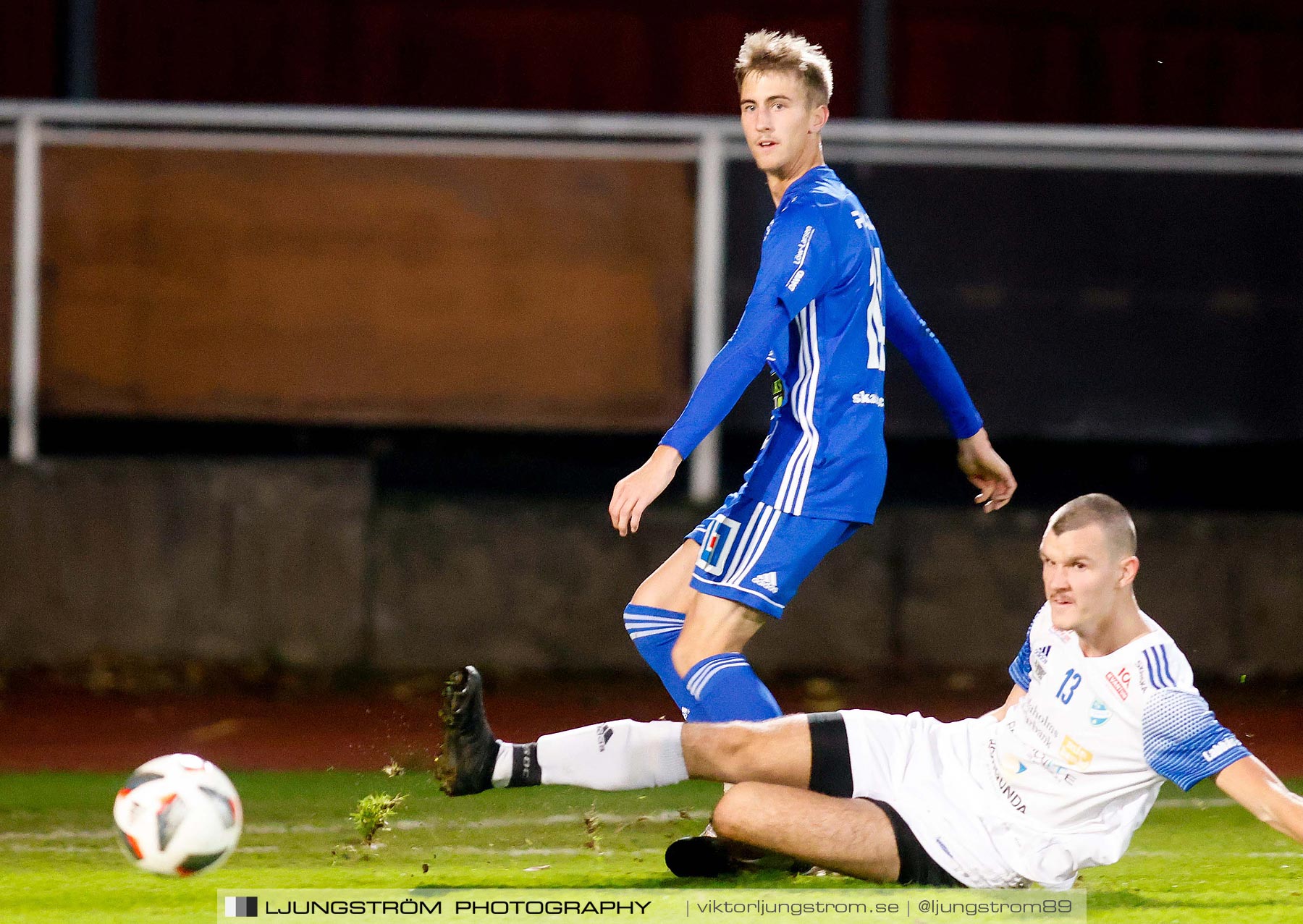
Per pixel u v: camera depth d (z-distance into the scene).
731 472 36.75
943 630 32.41
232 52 50.00
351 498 32.53
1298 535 32.38
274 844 16.41
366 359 33.31
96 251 33.19
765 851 13.92
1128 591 13.08
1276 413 33.41
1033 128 33.09
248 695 30.16
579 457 40.31
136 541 32.34
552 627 32.53
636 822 17.72
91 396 33.22
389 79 50.50
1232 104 50.62
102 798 20.00
